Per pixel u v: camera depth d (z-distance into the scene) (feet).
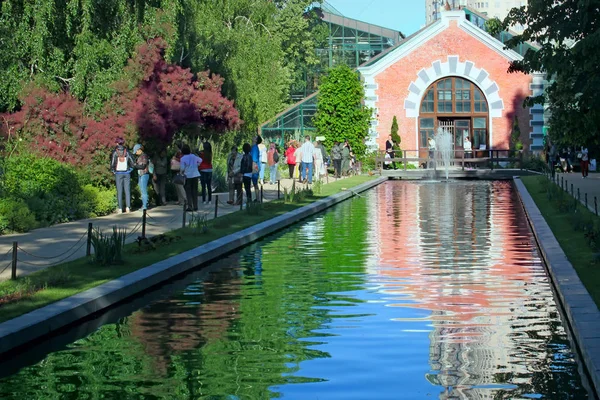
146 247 60.44
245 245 70.13
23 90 99.45
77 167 99.71
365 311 42.06
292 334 37.22
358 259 60.95
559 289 43.80
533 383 29.30
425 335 36.65
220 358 33.27
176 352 34.32
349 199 121.90
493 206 105.50
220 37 161.99
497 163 185.16
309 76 280.72
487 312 41.42
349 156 181.16
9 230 74.18
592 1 81.92
